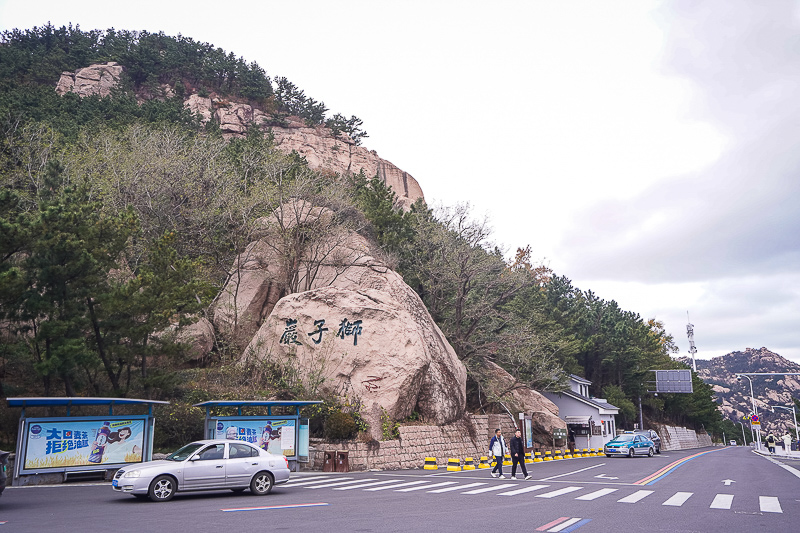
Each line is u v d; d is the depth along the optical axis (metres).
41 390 22.80
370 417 24.77
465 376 33.00
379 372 26.61
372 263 34.47
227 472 14.81
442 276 37.06
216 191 34.72
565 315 60.22
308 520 10.55
